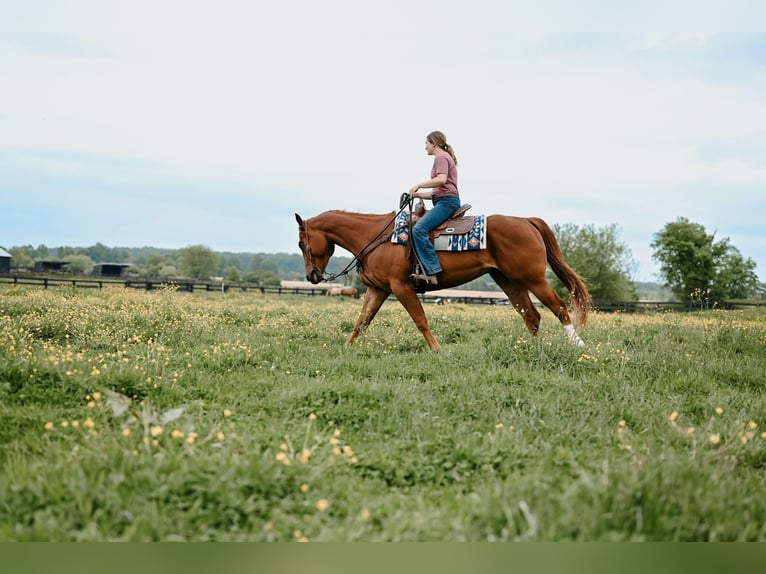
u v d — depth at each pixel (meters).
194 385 6.39
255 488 3.26
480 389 6.01
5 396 5.32
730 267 63.84
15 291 20.69
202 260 137.75
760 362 8.34
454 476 3.83
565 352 7.69
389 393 5.73
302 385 6.22
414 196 8.86
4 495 3.09
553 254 9.21
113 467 3.34
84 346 8.51
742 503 3.11
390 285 9.12
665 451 3.92
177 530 2.90
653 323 14.34
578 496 2.98
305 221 9.91
